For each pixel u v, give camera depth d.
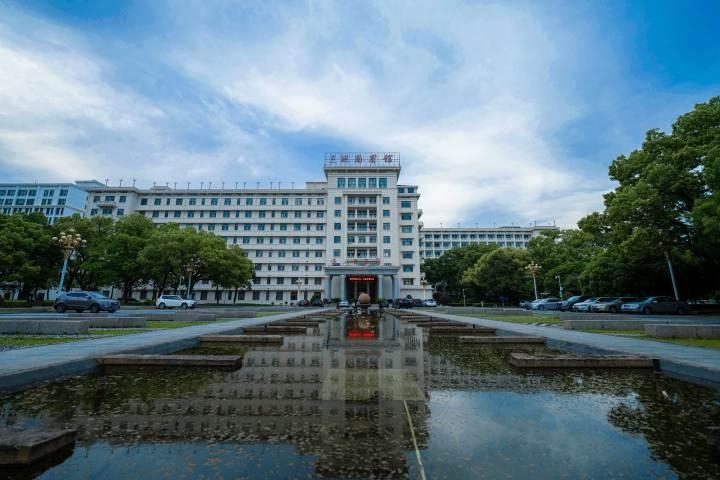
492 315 25.64
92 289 52.00
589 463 2.81
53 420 3.72
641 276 30.73
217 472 2.62
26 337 10.17
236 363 6.83
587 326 13.95
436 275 75.50
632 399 4.60
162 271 44.72
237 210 72.12
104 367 6.60
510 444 3.17
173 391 4.89
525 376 5.96
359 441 3.22
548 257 51.19
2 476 2.59
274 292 69.69
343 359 7.61
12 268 34.69
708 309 29.97
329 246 63.38
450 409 4.16
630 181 26.16
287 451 3.00
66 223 43.50
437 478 2.56
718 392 4.95
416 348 9.35
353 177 66.12
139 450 3.00
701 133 22.59
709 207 18.78
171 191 72.44
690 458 2.89
